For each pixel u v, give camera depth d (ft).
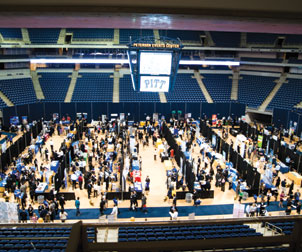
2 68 160.86
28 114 147.74
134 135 137.80
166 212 81.71
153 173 104.94
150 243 18.24
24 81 161.27
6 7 21.93
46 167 99.45
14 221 69.10
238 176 100.27
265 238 19.02
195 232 48.32
